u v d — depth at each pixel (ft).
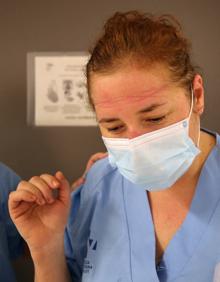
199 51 4.54
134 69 2.23
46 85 4.78
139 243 2.81
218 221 2.63
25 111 4.85
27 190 2.79
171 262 2.66
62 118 4.81
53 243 2.95
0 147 4.92
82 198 3.28
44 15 4.71
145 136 2.40
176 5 4.53
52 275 2.96
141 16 2.49
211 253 2.56
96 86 2.35
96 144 4.80
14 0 4.75
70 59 4.71
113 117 2.34
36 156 4.89
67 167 4.86
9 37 4.79
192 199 2.72
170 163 2.52
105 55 2.31
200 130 2.81
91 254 2.97
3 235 4.13
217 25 4.50
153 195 2.91
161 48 2.28
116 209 3.02
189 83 2.44
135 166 2.51
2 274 4.01
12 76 4.82
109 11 4.61
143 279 2.68
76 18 4.66
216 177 2.73
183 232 2.68
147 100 2.24
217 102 4.58
